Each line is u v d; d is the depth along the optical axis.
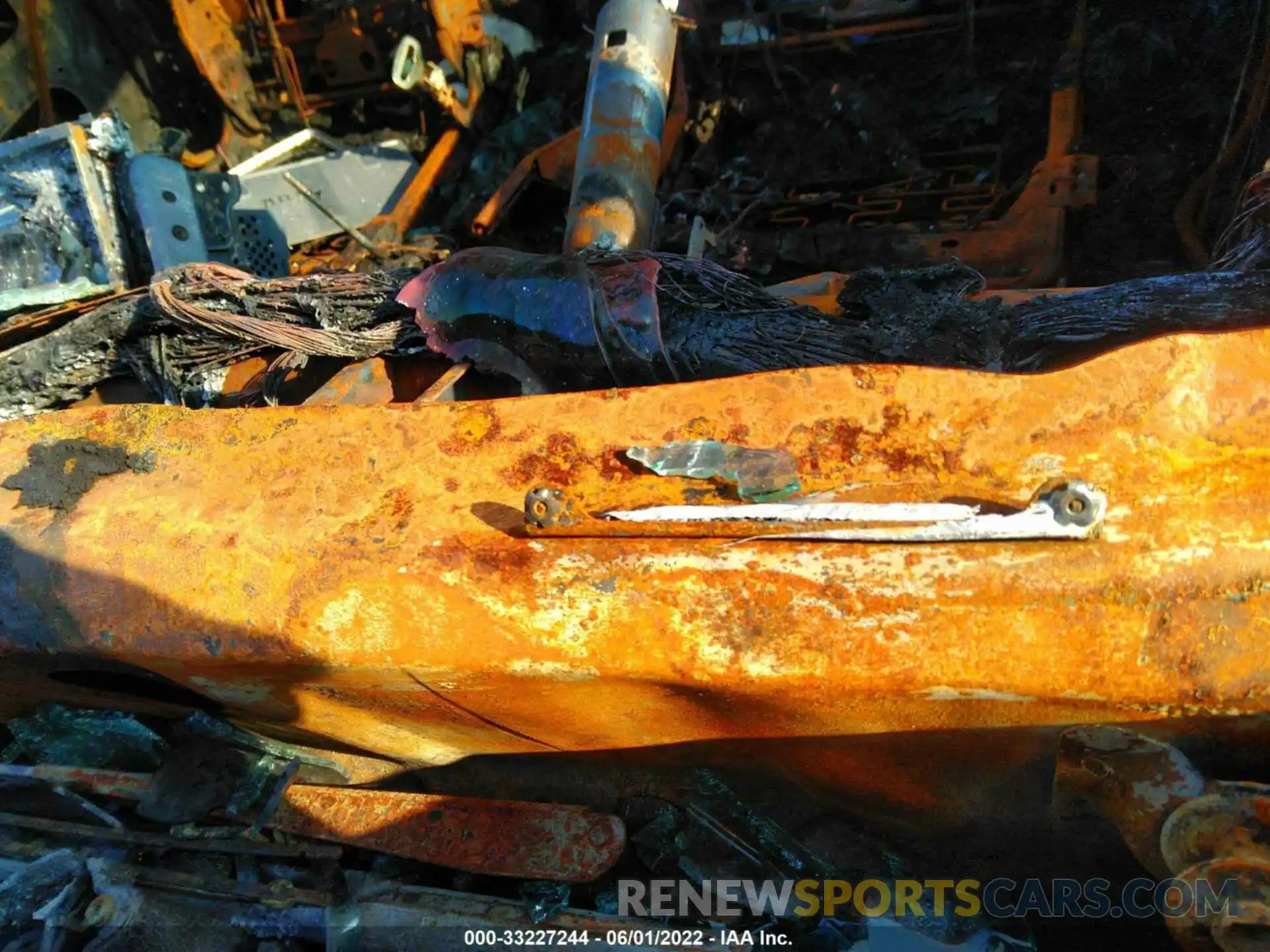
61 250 2.40
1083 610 1.03
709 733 1.30
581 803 1.61
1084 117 3.22
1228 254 1.84
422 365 1.97
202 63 3.95
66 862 1.64
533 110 3.80
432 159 3.74
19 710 1.68
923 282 1.82
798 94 3.64
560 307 1.73
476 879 1.60
